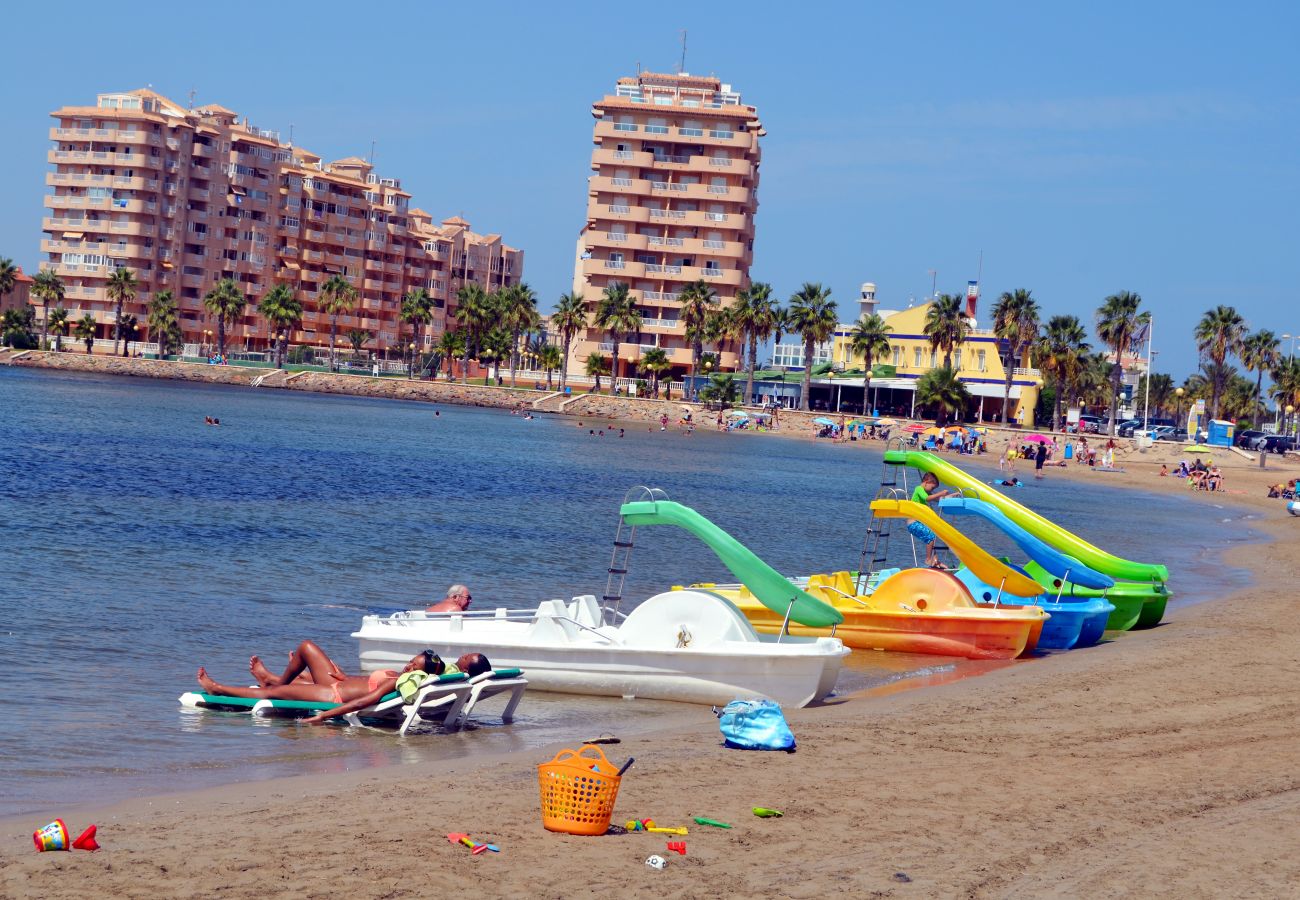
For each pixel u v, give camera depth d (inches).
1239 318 5064.0
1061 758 461.1
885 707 576.1
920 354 5295.3
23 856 318.3
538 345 6840.6
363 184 6756.9
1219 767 447.5
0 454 1945.1
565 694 609.0
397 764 454.6
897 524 1811.0
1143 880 320.5
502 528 1450.5
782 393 5369.1
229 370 5816.9
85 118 5984.3
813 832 356.8
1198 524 2086.6
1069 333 4608.8
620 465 2728.8
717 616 600.7
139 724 504.7
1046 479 3189.0
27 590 833.5
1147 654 730.2
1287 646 762.2
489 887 302.2
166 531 1222.3
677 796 394.9
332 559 1103.6
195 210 6176.2
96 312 6072.8
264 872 307.7
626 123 5664.4
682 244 5664.4
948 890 310.7
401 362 6781.5
